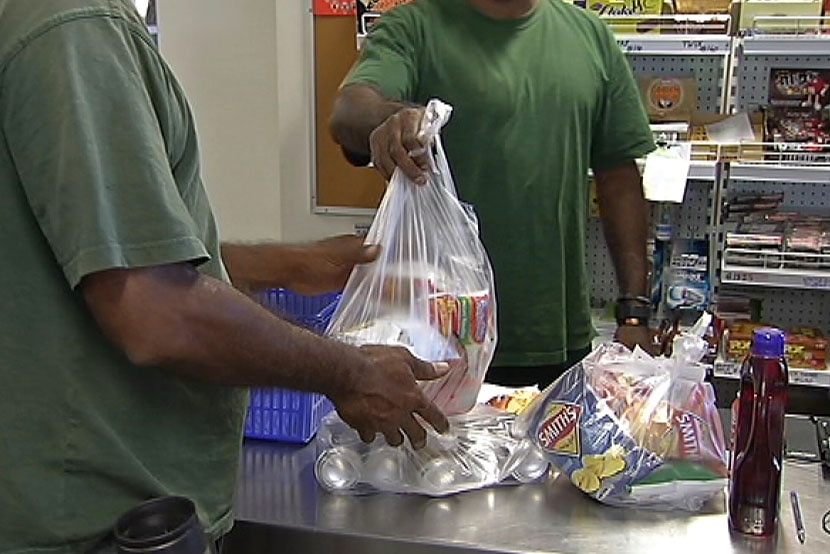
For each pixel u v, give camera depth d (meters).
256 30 2.92
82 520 0.89
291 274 1.41
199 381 0.92
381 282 1.23
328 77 3.09
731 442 1.19
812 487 1.19
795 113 2.76
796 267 2.57
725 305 2.82
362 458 1.15
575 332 2.11
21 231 0.85
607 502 1.12
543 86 1.97
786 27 2.48
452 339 1.20
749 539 1.05
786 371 1.05
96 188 0.80
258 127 2.99
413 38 1.95
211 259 0.98
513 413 1.29
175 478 0.95
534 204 1.98
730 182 2.91
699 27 2.53
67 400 0.87
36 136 0.81
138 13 0.91
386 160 1.27
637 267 2.10
